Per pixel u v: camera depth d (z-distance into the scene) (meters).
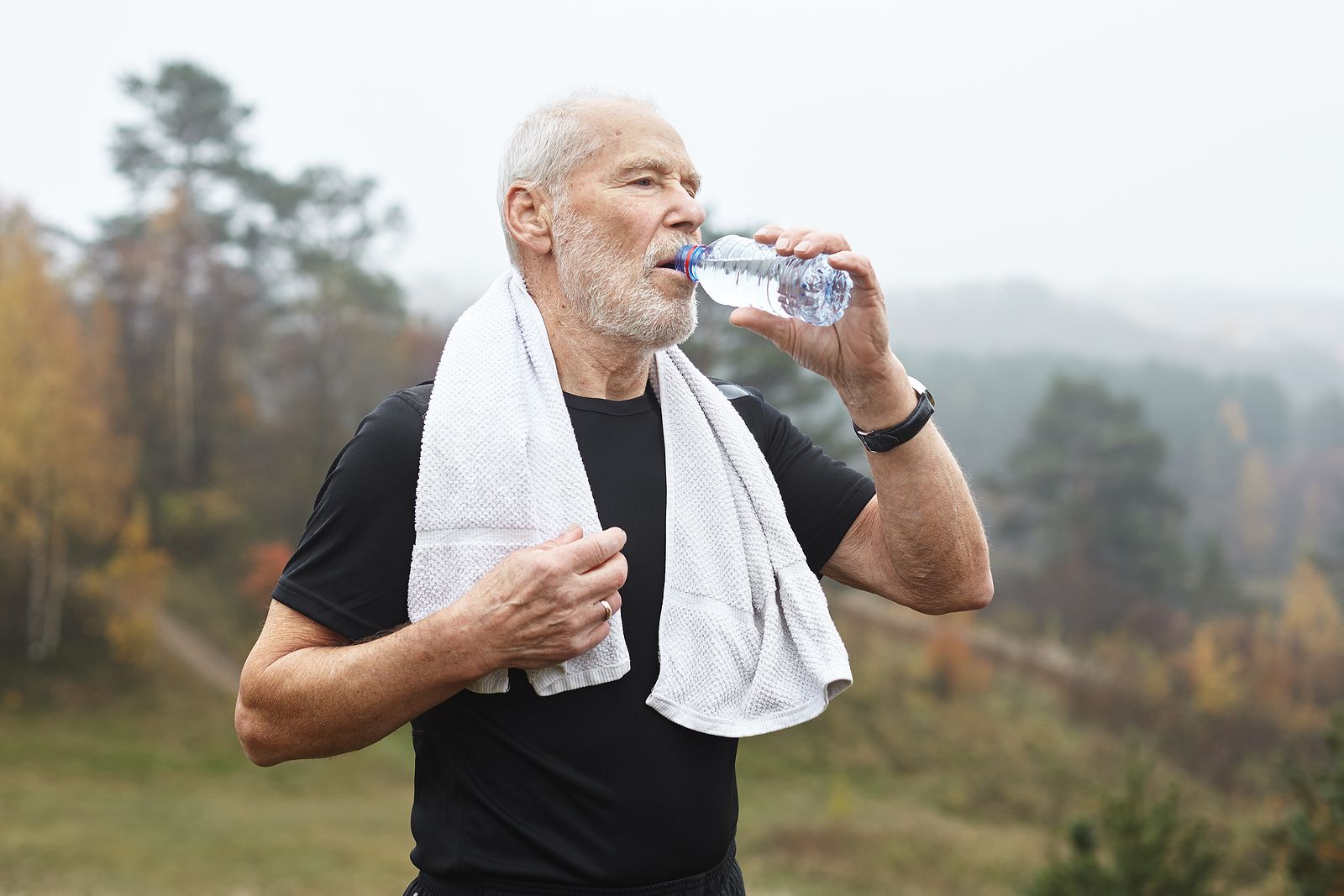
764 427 1.96
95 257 57.69
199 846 22.89
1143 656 53.06
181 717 37.16
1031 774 37.34
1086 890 8.17
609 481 1.70
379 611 1.62
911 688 46.03
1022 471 71.94
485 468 1.61
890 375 1.70
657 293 1.69
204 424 56.19
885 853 25.83
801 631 1.75
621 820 1.59
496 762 1.60
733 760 1.75
